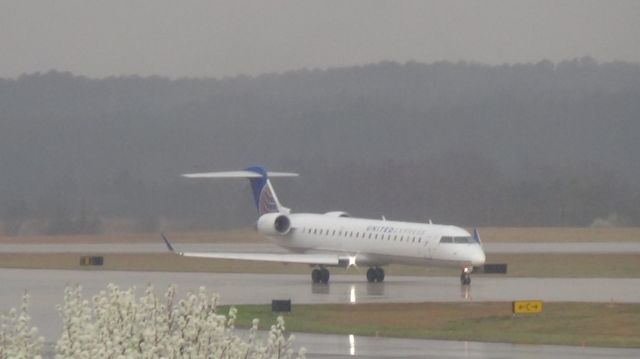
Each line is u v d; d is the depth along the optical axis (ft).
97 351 175.94
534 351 407.03
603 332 483.10
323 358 383.65
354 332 479.00
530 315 540.52
